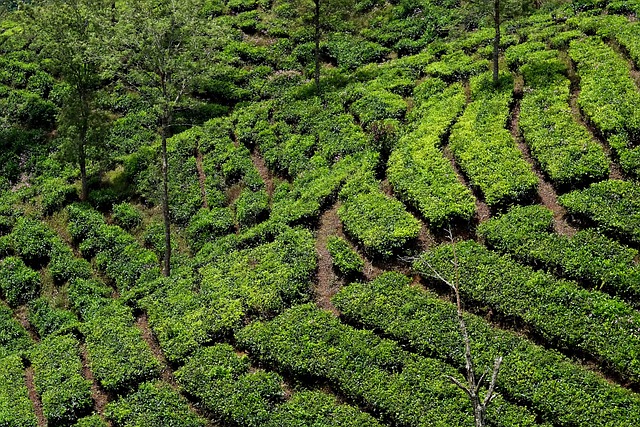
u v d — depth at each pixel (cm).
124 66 3812
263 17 6047
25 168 5031
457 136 3869
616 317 2580
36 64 5869
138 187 4569
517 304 2755
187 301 3428
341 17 5775
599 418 2288
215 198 4241
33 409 3169
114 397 3112
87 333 3478
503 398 2477
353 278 3269
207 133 4809
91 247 4175
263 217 3984
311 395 2738
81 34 4444
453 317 2809
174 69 3766
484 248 3070
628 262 2792
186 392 2983
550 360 2523
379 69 4972
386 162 3953
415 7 5628
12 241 4338
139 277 3878
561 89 4022
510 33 5022
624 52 4338
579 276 2808
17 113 5462
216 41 3891
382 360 2733
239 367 2967
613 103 3722
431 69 4712
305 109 4684
